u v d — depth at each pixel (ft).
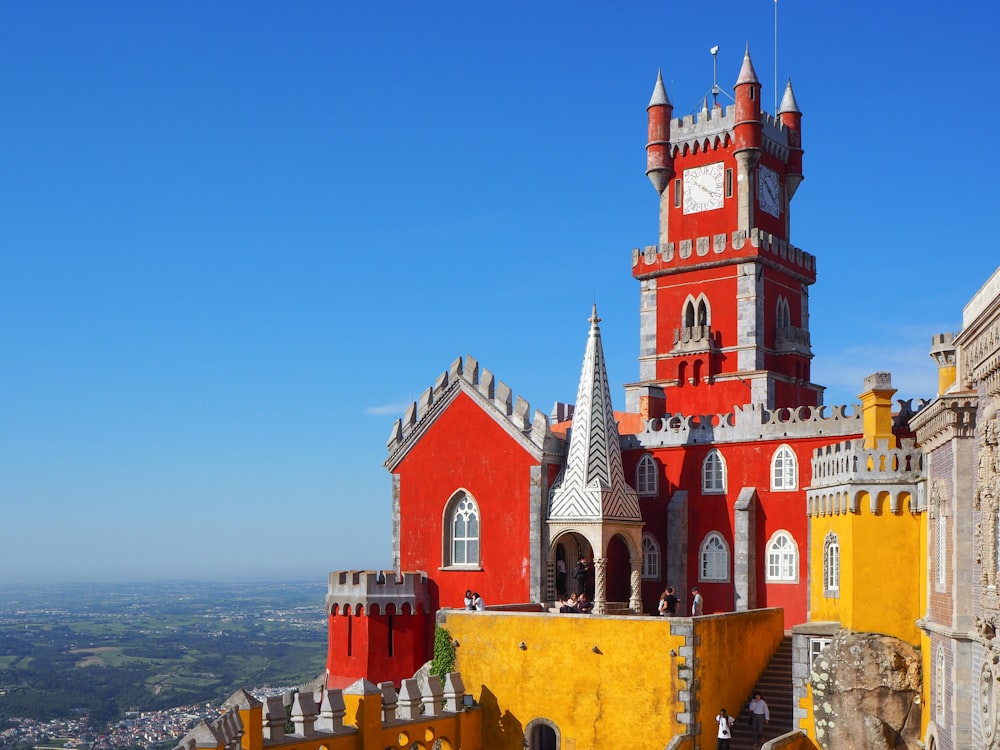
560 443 220.84
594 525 202.28
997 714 113.50
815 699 163.63
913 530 161.79
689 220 265.54
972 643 126.62
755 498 210.79
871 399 172.24
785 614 204.64
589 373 209.77
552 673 178.19
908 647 159.84
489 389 223.51
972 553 128.67
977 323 119.85
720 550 214.48
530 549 213.46
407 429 233.76
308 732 154.10
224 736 135.74
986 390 121.19
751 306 251.19
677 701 166.71
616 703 171.83
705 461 218.59
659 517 222.48
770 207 266.98
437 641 190.70
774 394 249.96
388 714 166.20
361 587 217.56
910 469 162.30
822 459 179.73
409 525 230.89
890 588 162.20
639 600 205.57
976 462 126.93
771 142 266.16
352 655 217.97
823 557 176.76
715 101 271.08
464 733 179.22
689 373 256.52
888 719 158.10
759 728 169.68
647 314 267.80
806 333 262.67
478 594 220.02
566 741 175.42
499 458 220.23
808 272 269.85
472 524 223.71
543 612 197.77
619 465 208.64
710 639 170.81
